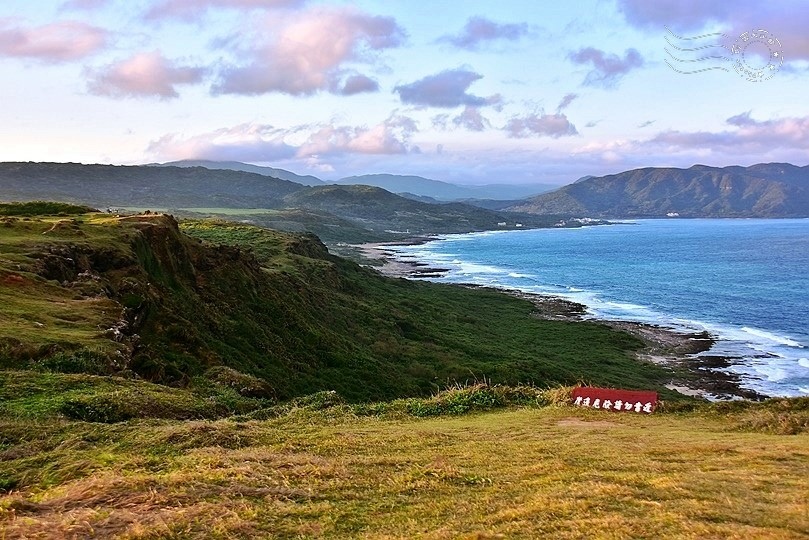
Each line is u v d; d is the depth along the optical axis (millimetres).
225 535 7332
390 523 7977
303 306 47688
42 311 20562
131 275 29406
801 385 46500
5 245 26703
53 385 14977
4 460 10852
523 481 9727
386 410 18156
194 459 10742
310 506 8617
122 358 18656
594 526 7219
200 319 31406
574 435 14070
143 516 7754
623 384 43844
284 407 18031
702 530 6844
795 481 9062
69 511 7918
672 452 11547
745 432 14758
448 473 10172
